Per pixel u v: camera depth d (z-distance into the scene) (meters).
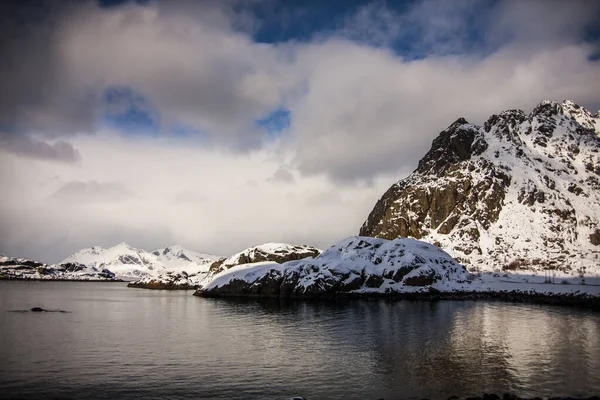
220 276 160.38
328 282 130.00
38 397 39.56
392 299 122.88
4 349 57.62
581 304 109.12
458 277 141.38
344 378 44.50
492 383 42.59
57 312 100.69
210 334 69.19
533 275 164.25
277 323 80.00
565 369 47.12
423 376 44.91
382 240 155.75
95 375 45.97
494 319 82.88
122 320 86.06
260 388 41.75
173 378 44.94
